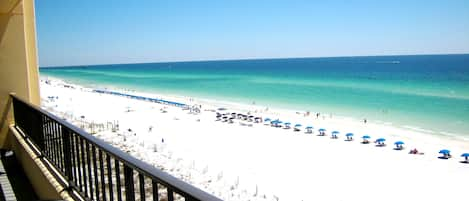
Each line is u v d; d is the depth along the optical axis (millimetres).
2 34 5973
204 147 16469
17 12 6105
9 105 6117
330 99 40719
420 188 12008
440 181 12680
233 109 33156
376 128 23734
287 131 21938
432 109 32344
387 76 73188
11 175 4836
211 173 11930
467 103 35469
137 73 120375
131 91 54844
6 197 4074
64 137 3242
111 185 2398
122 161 1792
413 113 30344
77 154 3074
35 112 4398
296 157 15523
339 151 17031
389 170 14016
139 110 30078
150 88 59969
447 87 51281
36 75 6520
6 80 6062
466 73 76000
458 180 12812
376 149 17594
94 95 43375
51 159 3883
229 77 85125
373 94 44500
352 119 27594
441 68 95062
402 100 38625
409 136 21031
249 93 48594
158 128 21469
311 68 115938
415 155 16484
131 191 1817
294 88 54125
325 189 11547
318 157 15711
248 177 12062
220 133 20625
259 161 14414
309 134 21156
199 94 48812
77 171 3387
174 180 1298
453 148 17922
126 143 14656
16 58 6137
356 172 13625
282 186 11477
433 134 21672
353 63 148000
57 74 120375
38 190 4031
